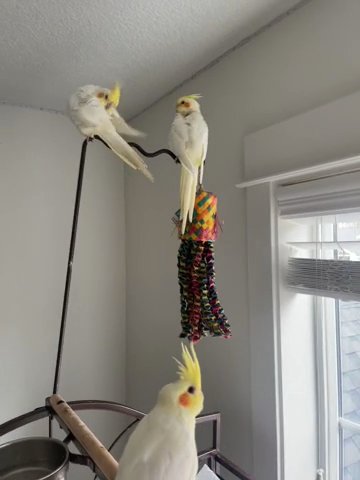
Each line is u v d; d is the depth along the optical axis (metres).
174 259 1.29
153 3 0.82
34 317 1.41
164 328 1.35
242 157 1.00
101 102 0.72
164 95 1.33
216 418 0.92
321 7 0.79
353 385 0.93
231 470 0.87
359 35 0.72
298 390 0.91
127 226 1.60
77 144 1.51
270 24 0.91
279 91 0.89
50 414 0.71
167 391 0.47
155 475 0.40
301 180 0.84
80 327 1.51
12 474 0.56
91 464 0.52
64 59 1.07
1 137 1.36
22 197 1.39
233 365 1.03
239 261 1.01
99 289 1.56
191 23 0.90
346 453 0.94
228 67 1.05
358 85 0.72
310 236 0.95
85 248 1.52
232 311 1.03
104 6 0.83
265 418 0.91
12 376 1.36
